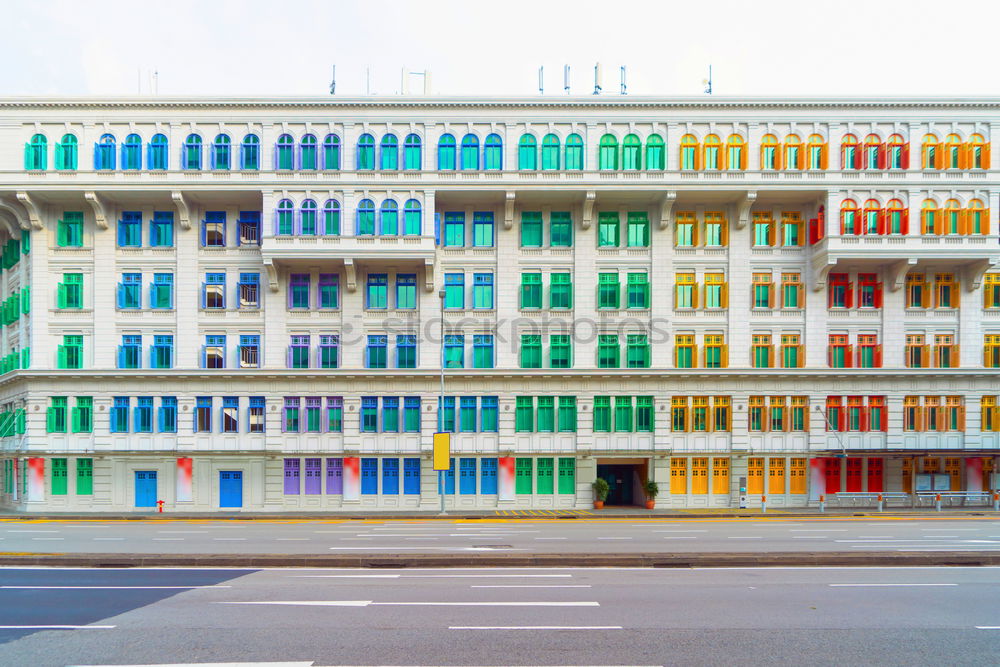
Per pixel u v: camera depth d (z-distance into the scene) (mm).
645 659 9992
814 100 35344
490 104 35500
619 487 38156
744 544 21422
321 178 35125
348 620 11891
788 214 36844
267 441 35188
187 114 35281
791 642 10859
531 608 12703
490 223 36719
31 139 34906
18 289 38719
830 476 35781
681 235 36531
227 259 36062
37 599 13508
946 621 12133
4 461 38594
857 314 36156
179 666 9688
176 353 35594
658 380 35656
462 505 35375
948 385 35875
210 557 17016
